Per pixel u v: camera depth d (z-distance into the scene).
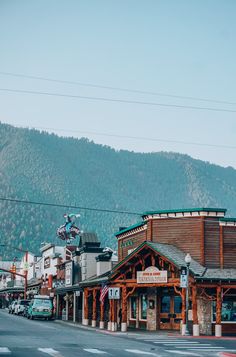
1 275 173.38
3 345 32.00
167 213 52.69
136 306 54.88
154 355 27.78
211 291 49.03
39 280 104.56
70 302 74.81
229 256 50.72
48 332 45.19
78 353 28.25
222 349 32.62
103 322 53.94
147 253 48.59
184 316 45.47
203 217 50.97
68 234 102.69
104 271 64.62
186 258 44.28
